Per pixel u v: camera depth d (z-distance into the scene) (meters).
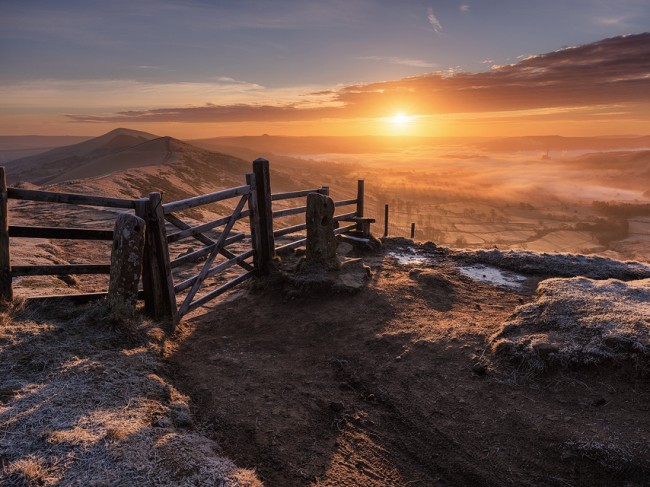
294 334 6.14
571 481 3.48
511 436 3.98
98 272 6.02
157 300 6.08
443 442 3.97
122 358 4.81
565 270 8.65
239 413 4.33
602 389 4.44
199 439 3.68
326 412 4.41
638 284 6.82
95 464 3.10
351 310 6.72
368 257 9.85
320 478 3.54
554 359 4.79
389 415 4.36
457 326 5.99
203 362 5.34
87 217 16.27
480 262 9.51
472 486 3.51
